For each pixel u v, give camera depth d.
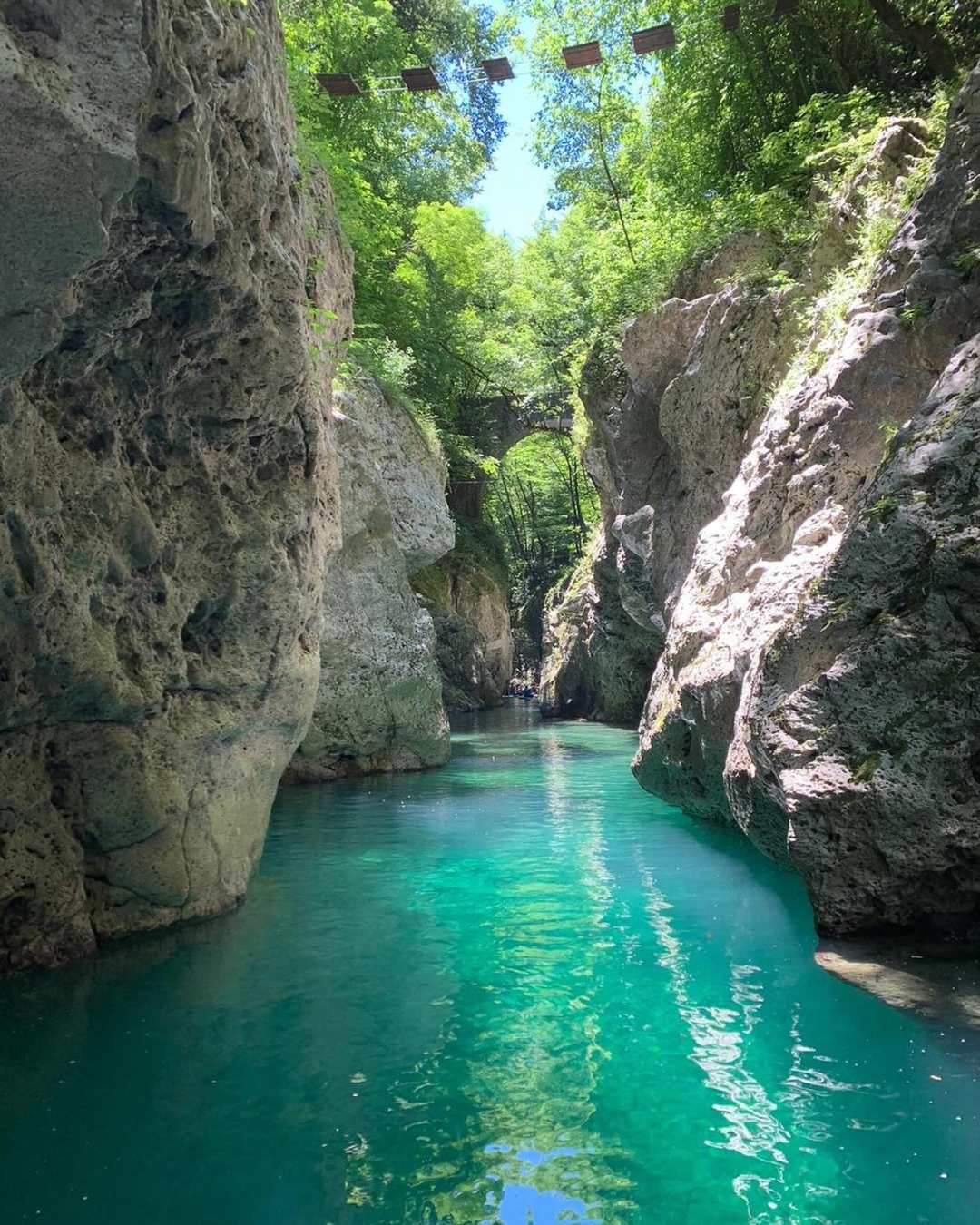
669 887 7.37
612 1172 3.32
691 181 13.82
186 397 5.55
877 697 5.41
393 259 21.55
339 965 5.54
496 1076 4.09
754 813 7.09
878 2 10.14
